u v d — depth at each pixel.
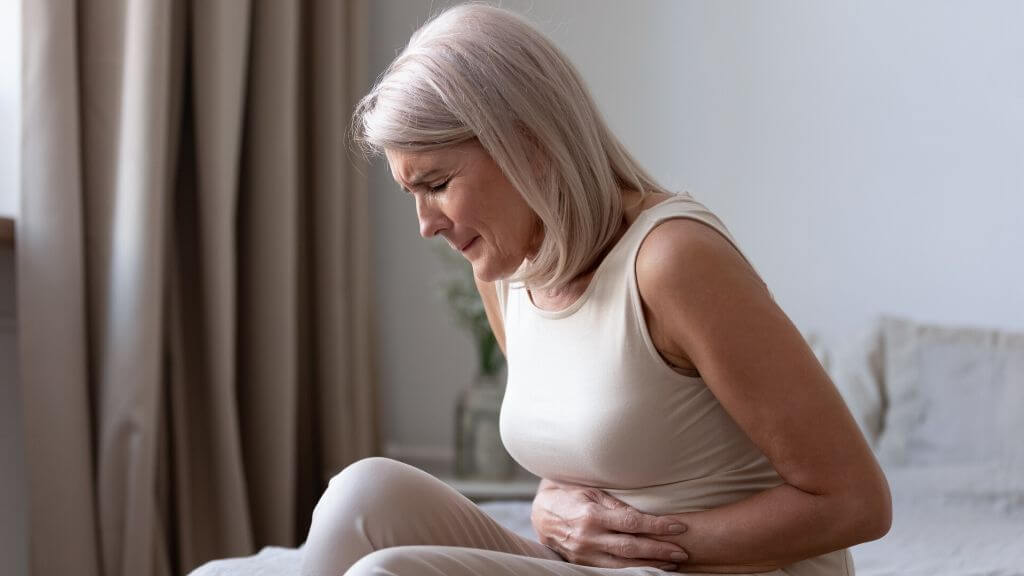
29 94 2.22
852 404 2.67
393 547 1.00
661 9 3.24
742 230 3.16
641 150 3.26
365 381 3.22
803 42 3.11
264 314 2.79
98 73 2.34
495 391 3.05
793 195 3.12
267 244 2.79
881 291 3.03
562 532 1.22
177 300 2.59
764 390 1.05
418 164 1.14
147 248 2.32
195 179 2.66
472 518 1.17
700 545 1.12
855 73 3.05
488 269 1.20
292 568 1.48
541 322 1.23
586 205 1.14
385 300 3.51
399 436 3.50
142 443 2.30
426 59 1.13
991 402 2.55
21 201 2.22
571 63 1.18
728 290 1.06
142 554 2.29
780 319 1.07
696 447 1.15
